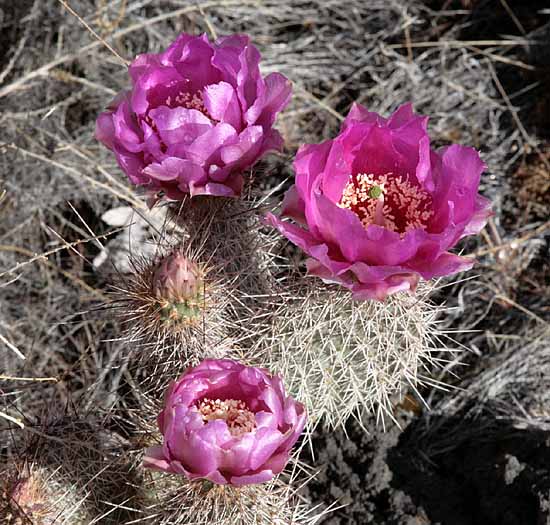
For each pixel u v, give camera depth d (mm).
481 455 500
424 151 394
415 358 449
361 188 411
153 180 420
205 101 413
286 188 573
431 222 400
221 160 415
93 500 434
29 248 567
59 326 554
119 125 414
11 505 403
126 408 478
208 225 442
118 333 496
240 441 367
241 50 419
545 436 488
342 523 495
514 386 522
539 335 529
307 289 434
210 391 392
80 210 579
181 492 404
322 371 451
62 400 523
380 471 501
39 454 427
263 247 469
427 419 521
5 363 532
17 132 568
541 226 558
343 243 382
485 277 551
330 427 516
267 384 384
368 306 426
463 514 488
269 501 408
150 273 425
